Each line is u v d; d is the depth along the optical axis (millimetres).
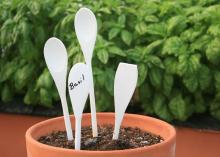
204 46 1497
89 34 792
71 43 1598
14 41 1640
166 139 747
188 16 1632
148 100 1588
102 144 775
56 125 861
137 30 1589
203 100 1576
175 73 1500
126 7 1681
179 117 1532
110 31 1593
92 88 808
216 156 1542
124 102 774
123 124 884
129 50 1562
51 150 689
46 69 1656
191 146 1562
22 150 1721
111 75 1516
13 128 1739
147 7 1688
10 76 1736
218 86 1496
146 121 863
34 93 1719
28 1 1658
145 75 1494
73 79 726
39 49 1713
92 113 819
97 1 1718
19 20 1658
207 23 1562
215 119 1588
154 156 692
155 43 1540
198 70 1477
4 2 1805
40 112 1701
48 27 1726
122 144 770
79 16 788
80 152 670
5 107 1757
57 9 1673
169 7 1664
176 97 1540
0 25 1768
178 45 1512
